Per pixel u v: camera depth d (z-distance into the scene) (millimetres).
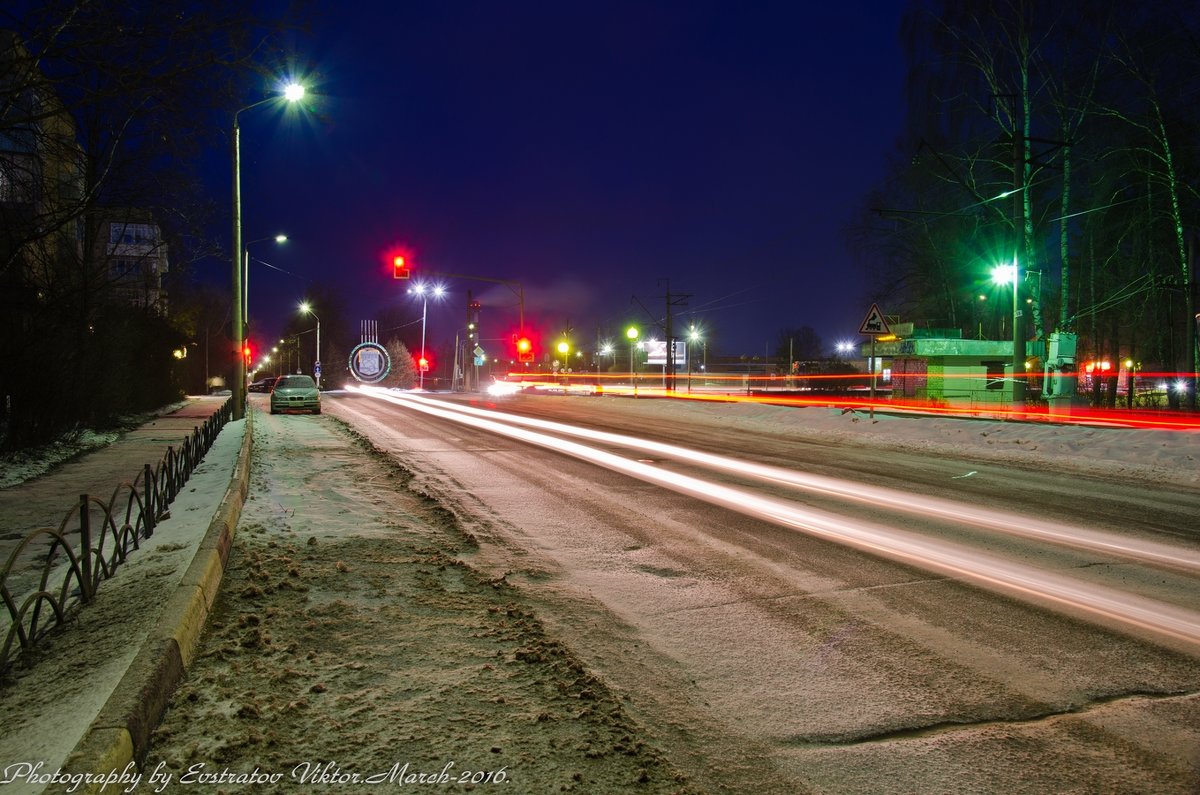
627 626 5246
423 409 33406
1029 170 27312
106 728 3021
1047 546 7699
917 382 36438
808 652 4785
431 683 4066
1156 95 25172
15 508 9117
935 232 38688
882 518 9156
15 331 13547
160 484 8273
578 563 6969
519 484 11734
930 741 3641
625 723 3693
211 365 70250
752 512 9531
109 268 18109
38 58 6660
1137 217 29047
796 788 3203
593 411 32312
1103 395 37531
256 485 10547
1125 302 33500
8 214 10227
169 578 5523
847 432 20266
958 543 7824
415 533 7855
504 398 45219
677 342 80500
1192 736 3699
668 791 3125
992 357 35594
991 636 5078
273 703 3734
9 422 13523
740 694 4152
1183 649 4848
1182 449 13703
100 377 18562
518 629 4973
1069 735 3707
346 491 10414
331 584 5797
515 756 3336
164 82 7121
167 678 3686
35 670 3949
